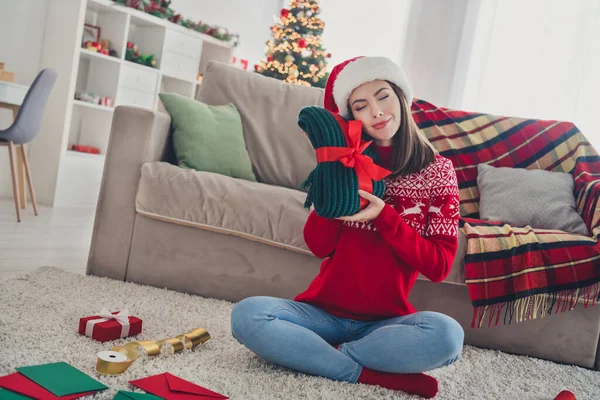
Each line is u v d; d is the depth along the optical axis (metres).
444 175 1.41
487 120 2.67
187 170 2.13
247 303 1.34
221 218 2.03
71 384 1.08
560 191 2.32
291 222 2.00
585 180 2.36
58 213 3.83
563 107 3.99
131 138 2.12
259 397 1.20
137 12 4.57
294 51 4.85
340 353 1.33
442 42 4.52
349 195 1.23
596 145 3.83
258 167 2.62
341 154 1.24
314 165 2.65
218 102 2.71
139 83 4.69
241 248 2.06
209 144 2.40
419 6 4.61
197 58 5.21
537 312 1.92
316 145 1.27
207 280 2.08
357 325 1.39
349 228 1.39
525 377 1.66
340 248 1.38
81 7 4.10
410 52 4.62
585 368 1.92
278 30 4.95
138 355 1.34
